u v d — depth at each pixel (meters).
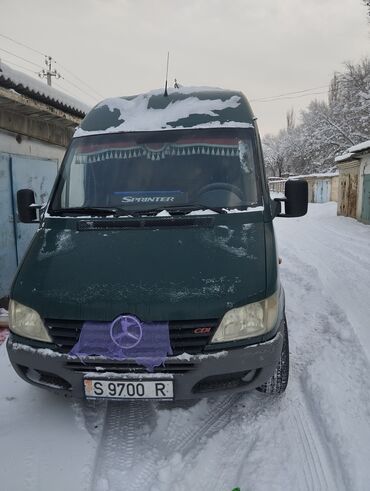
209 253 2.57
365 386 3.11
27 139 6.29
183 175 3.22
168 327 2.24
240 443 2.58
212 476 2.31
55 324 2.34
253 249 2.64
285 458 2.43
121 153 3.38
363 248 10.13
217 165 3.25
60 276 2.49
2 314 4.91
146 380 2.28
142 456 2.47
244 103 3.71
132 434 2.67
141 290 2.32
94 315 2.28
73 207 3.18
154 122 3.50
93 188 3.25
